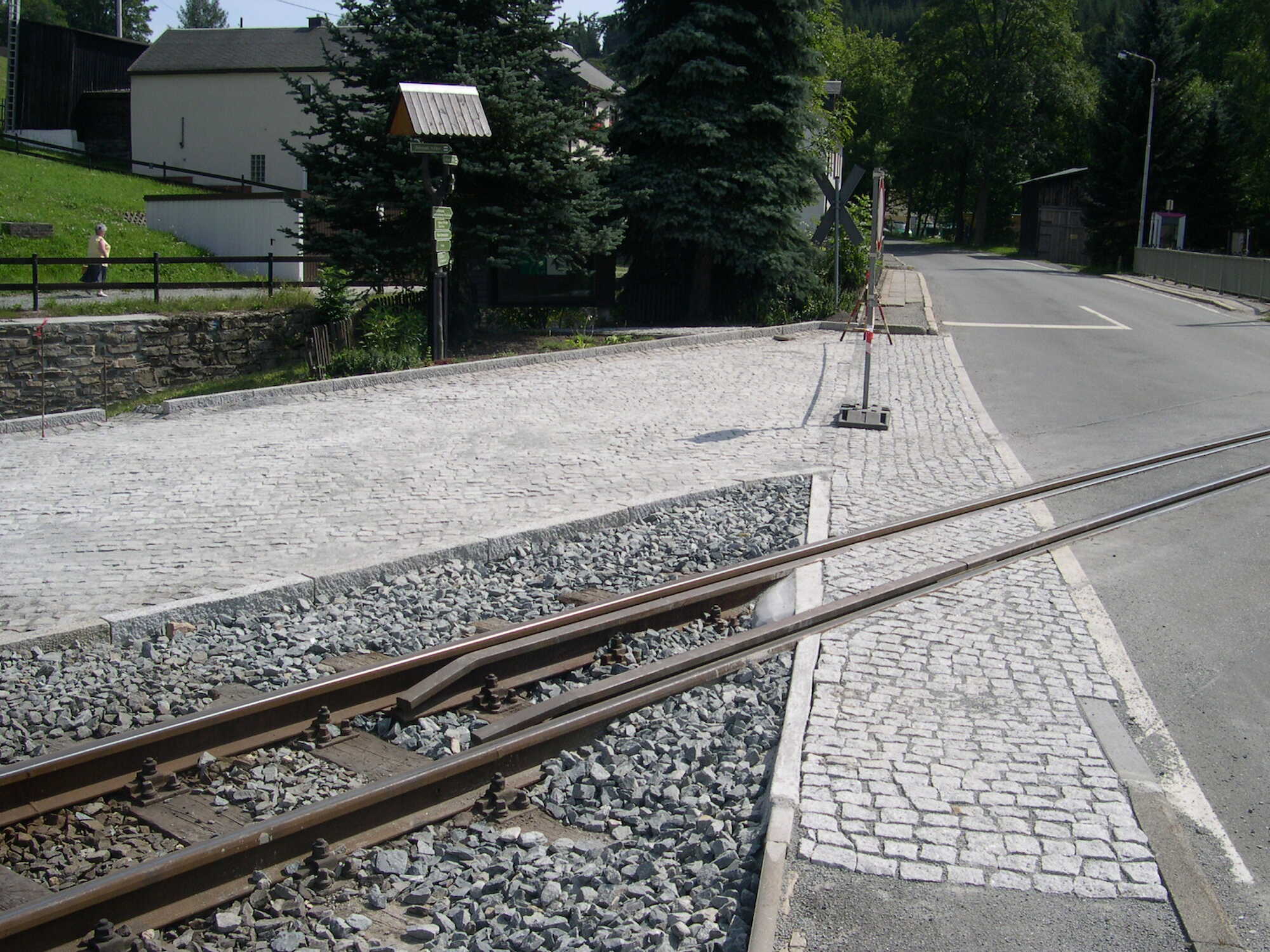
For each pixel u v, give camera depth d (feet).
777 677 22.16
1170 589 27.50
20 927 13.38
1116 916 14.49
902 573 28.04
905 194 292.61
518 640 23.30
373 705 21.09
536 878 15.78
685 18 73.10
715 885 15.24
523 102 61.57
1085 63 288.71
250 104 148.66
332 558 28.96
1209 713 20.70
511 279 77.51
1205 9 227.20
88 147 168.55
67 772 17.76
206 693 21.53
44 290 68.69
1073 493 36.52
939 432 45.62
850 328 74.02
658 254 79.36
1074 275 145.89
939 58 252.83
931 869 15.35
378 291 66.49
